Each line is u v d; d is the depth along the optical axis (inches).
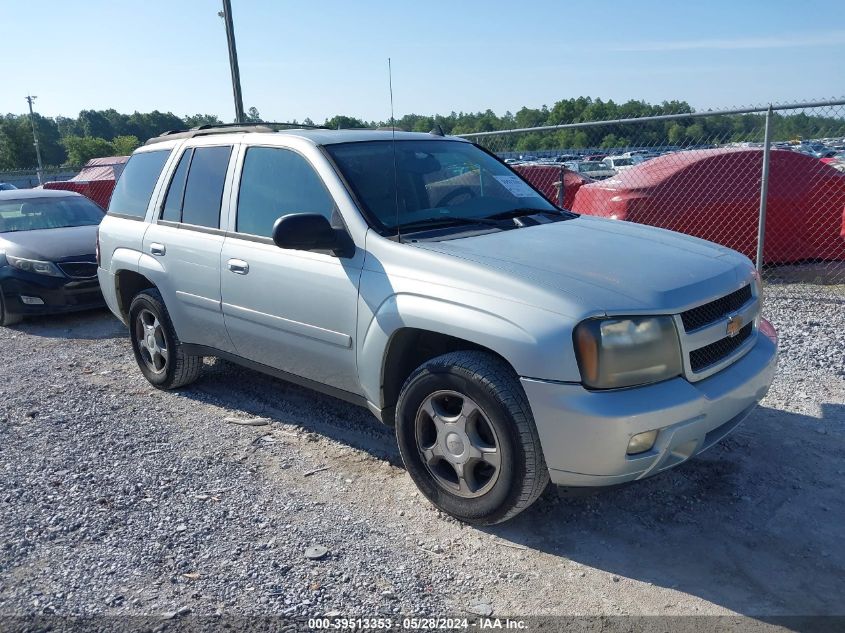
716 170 348.8
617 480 125.3
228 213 187.3
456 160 186.9
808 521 139.4
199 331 201.2
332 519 144.9
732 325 138.6
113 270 228.5
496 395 128.6
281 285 169.0
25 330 334.0
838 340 242.4
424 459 145.5
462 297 134.2
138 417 205.0
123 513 148.6
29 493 158.4
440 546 135.0
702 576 124.5
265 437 187.6
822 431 176.9
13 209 380.5
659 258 144.0
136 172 231.5
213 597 120.3
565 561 130.0
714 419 131.0
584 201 382.3
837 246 349.7
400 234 153.8
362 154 171.8
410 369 156.5
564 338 121.4
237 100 482.6
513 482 130.0
